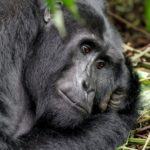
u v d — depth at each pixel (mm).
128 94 12750
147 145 12398
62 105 11234
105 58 11750
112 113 12461
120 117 12664
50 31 11617
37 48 11594
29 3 11445
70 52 11422
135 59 15570
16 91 11258
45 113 11422
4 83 10914
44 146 10836
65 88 11234
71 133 11414
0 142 10344
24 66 11445
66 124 11320
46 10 11688
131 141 12430
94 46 11508
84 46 11484
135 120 12992
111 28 12398
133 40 22125
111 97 12461
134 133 12898
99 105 12195
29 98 11586
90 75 11383
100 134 11797
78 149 11234
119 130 12234
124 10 24234
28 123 11570
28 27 11391
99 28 11617
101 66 11797
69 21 11508
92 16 11570
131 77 13008
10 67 11094
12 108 11062
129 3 24359
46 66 11523
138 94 13312
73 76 11266
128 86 12609
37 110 11500
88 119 12016
